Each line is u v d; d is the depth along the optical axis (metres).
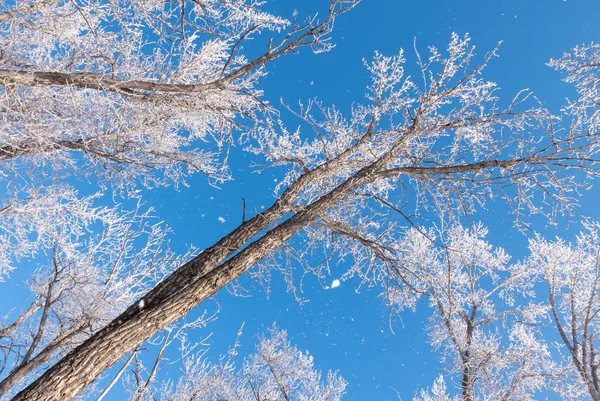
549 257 8.50
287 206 4.12
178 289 3.42
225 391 6.30
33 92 4.11
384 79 4.71
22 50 4.30
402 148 4.55
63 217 4.76
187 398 6.01
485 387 7.64
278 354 7.71
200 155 5.22
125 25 3.88
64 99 3.90
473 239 7.92
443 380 7.58
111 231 5.26
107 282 5.25
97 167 5.09
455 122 4.38
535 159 3.79
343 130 5.47
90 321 4.60
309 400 7.63
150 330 2.94
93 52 3.83
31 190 4.66
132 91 3.88
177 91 3.65
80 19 4.37
